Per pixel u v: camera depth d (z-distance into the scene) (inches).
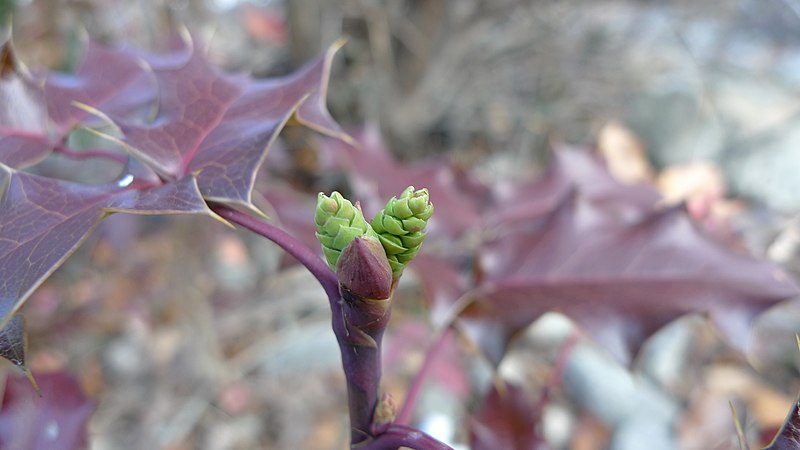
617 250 6.7
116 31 15.6
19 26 15.1
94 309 15.2
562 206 7.0
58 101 6.5
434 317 6.9
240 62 23.9
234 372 18.2
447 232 9.2
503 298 6.8
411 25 24.5
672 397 16.1
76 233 3.7
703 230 6.7
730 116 26.4
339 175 19.7
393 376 15.9
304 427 17.3
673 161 26.5
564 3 26.9
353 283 3.3
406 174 9.6
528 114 27.0
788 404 16.5
